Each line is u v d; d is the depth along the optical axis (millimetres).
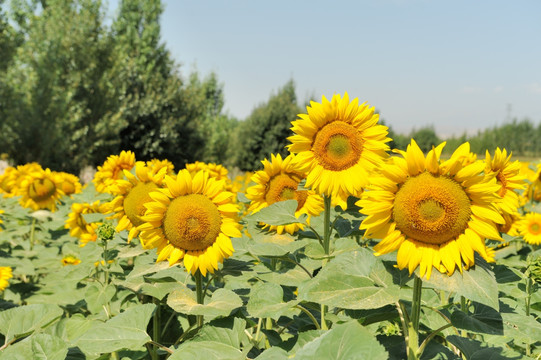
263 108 35656
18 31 34469
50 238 6637
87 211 5164
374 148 3047
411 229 1940
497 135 59969
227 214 2740
